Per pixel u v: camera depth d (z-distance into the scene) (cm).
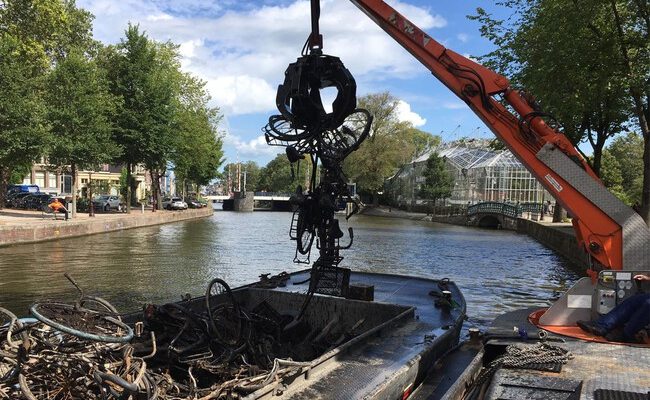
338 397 396
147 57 3594
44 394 323
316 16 561
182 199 6169
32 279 1388
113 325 379
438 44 610
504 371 397
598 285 499
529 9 2048
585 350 440
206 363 441
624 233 508
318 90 572
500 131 580
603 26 1700
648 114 1761
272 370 395
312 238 609
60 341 352
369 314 692
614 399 328
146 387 320
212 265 1745
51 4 2828
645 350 440
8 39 2408
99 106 2902
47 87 2769
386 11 631
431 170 6512
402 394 459
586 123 2169
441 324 634
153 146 3584
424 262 2102
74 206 2978
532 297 1408
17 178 5272
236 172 13525
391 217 6544
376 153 6825
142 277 1466
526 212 4728
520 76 1952
